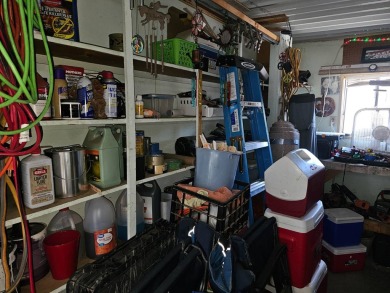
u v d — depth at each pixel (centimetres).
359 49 356
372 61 349
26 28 87
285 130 251
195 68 184
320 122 393
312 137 297
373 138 357
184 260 114
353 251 247
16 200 99
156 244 135
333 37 358
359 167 291
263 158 232
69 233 129
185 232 140
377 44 346
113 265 116
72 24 112
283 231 171
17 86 90
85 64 153
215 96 278
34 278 117
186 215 156
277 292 162
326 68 377
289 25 296
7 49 87
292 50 291
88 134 144
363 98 369
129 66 136
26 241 102
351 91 375
